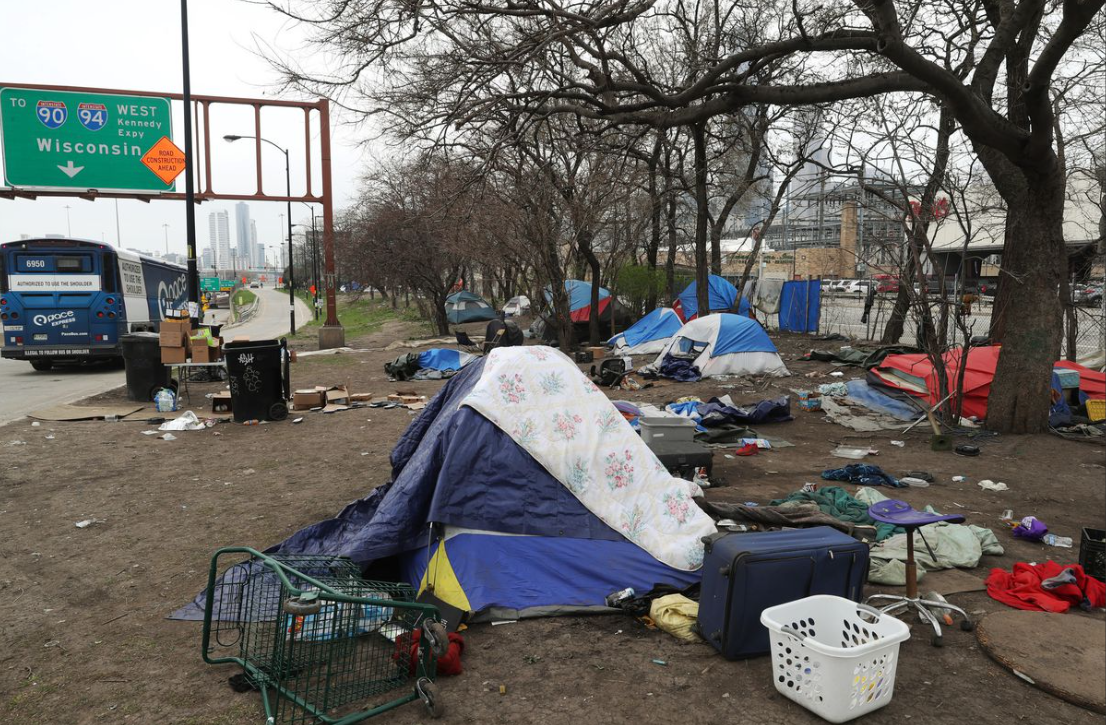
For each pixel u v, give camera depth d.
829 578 3.97
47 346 18.77
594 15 8.38
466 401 4.99
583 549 4.73
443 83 8.62
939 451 8.96
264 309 80.31
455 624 4.19
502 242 19.83
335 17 7.96
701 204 20.64
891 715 3.37
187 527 6.33
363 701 3.52
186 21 16.44
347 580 4.17
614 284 25.92
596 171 18.38
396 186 31.20
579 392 5.35
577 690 3.62
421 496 4.82
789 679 3.46
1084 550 4.87
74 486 7.69
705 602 4.05
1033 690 3.56
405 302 63.28
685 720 3.35
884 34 6.76
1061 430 9.77
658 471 5.25
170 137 20.72
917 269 10.09
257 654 3.83
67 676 3.81
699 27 17.05
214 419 11.78
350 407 13.23
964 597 4.64
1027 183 9.36
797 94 8.57
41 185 19.95
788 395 13.57
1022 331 9.55
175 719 3.39
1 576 5.22
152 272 23.14
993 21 10.11
